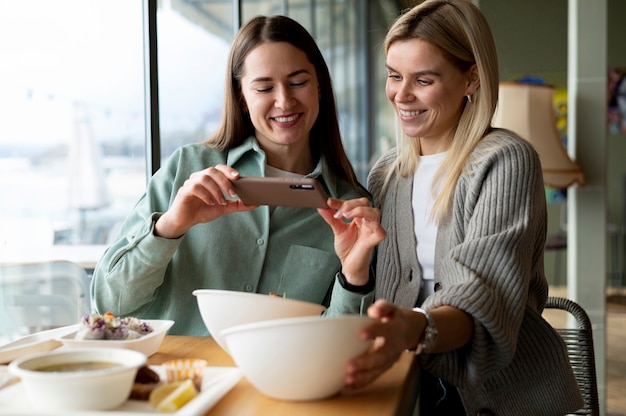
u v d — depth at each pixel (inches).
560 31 244.7
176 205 60.8
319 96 73.3
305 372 42.0
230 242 70.3
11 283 92.1
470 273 56.2
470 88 67.5
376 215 58.1
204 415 40.7
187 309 70.3
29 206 95.6
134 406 41.6
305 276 71.1
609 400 162.6
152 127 98.7
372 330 42.1
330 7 253.6
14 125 93.0
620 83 339.6
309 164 75.2
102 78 101.9
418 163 71.7
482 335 53.2
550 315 252.8
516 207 60.9
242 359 43.1
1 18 91.0
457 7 66.3
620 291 323.3
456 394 71.0
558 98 256.7
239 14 148.0
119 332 53.8
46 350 54.2
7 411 39.8
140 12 101.4
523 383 64.9
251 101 68.2
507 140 64.2
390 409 42.2
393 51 67.7
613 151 340.8
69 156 100.2
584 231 156.5
